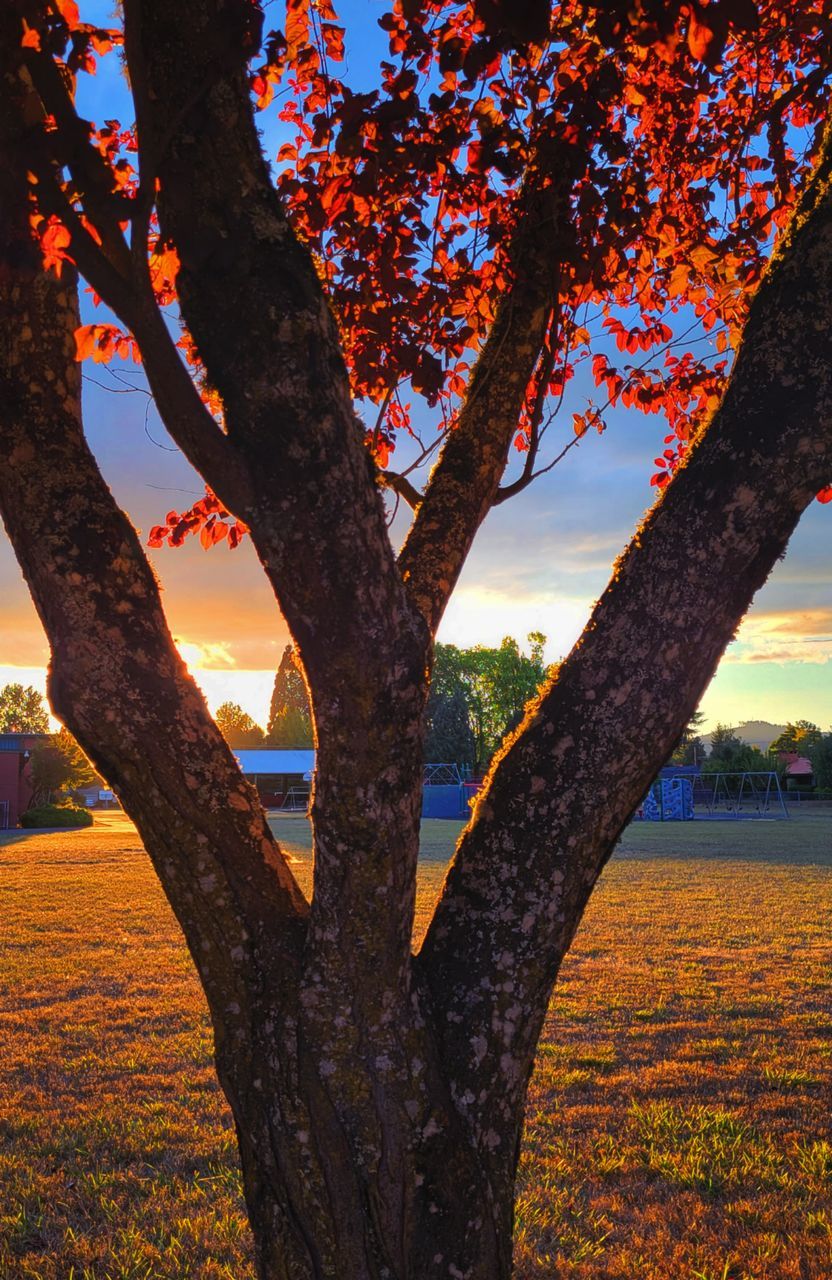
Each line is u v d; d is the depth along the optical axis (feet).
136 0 5.62
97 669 6.63
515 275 8.90
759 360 6.65
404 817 6.56
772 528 6.60
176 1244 15.85
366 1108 6.68
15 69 6.09
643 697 6.67
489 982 6.97
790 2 12.34
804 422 6.45
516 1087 7.12
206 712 7.09
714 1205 17.53
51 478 6.78
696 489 6.70
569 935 7.07
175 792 6.82
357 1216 6.69
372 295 12.67
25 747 190.19
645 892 61.82
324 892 6.68
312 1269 6.72
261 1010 6.91
